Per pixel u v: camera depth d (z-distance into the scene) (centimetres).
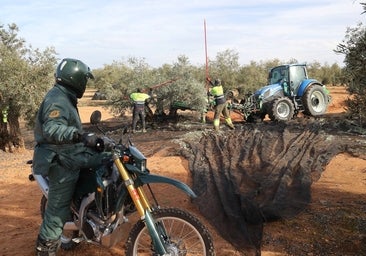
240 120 1816
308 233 509
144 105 1547
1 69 1100
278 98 1641
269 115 1639
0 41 1191
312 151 955
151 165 947
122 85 1853
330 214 566
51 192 403
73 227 420
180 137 1288
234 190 669
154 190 732
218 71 2681
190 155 998
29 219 620
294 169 796
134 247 392
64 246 483
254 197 639
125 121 1877
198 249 450
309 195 641
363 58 477
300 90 1719
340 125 1331
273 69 1811
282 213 565
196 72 2430
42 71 1123
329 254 455
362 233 502
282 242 487
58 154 396
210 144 1133
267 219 547
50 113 381
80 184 412
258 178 744
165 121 1764
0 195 762
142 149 1145
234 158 934
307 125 1388
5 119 1149
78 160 398
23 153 1212
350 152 947
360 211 575
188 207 632
